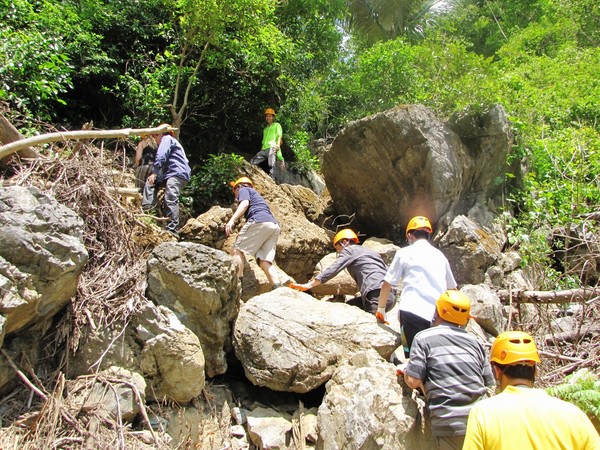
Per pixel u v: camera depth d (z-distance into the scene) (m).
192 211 7.75
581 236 6.93
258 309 4.52
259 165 9.74
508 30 19.53
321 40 12.62
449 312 3.28
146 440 3.60
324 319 4.46
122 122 8.48
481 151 7.27
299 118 11.66
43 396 3.53
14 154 4.74
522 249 6.55
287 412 4.24
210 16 7.95
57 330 3.88
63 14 8.25
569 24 16.00
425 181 7.04
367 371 3.78
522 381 2.49
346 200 8.32
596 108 10.41
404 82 10.38
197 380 4.03
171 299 4.20
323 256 7.22
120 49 9.09
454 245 6.37
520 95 9.02
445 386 3.05
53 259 3.56
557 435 2.14
